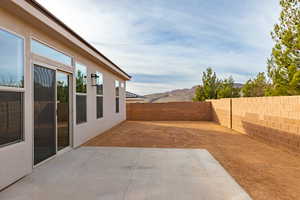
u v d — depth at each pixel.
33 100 4.19
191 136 8.73
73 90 6.20
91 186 3.46
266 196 3.22
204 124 13.59
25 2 3.45
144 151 5.93
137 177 3.89
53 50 5.11
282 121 6.51
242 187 3.54
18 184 3.51
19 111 3.76
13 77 3.60
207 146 6.75
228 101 11.80
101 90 9.35
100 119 9.07
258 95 17.67
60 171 4.17
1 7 3.35
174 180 3.76
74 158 5.12
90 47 6.78
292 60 7.77
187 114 16.30
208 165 4.67
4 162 3.34
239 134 9.44
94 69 8.30
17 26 3.71
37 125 4.35
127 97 23.56
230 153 5.87
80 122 6.84
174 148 6.38
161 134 9.19
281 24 8.10
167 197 3.10
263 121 7.70
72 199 3.02
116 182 3.64
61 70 5.52
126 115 16.73
